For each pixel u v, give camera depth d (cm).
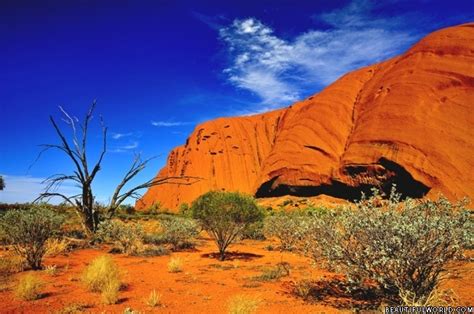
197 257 1300
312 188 4953
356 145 4556
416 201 614
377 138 4347
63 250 1360
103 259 812
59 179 1620
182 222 1644
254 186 5800
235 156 7369
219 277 900
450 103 4203
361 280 631
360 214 584
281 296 693
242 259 1246
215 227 1261
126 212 3750
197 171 7294
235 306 557
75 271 953
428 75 4534
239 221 1271
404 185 3959
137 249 1383
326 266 670
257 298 671
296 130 5616
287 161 5316
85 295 679
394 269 571
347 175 4516
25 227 984
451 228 523
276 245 1711
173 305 618
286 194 5231
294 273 951
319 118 5553
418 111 4259
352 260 603
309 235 680
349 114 5500
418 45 5053
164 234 1667
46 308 590
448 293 668
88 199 1705
